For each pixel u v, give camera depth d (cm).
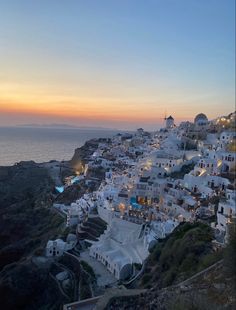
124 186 9825
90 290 5384
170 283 4159
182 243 4900
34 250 8144
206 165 9438
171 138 14288
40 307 6153
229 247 3080
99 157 16262
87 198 10312
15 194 15788
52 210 11144
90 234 7894
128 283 5319
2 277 6906
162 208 8281
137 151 15638
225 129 14200
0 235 10931
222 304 2614
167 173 10506
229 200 6438
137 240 6806
